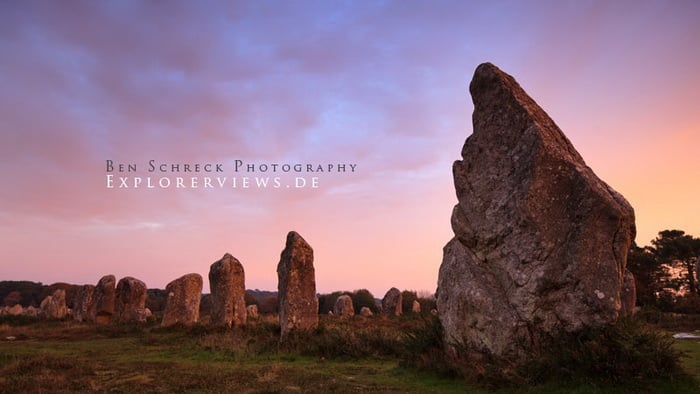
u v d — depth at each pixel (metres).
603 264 9.34
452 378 10.38
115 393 9.28
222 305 24.00
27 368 11.55
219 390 9.43
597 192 9.48
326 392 9.20
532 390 8.66
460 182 11.32
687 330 22.17
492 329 10.23
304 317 18.44
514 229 9.99
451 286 11.55
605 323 9.15
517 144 10.35
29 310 47.31
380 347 14.93
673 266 49.69
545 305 9.56
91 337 22.05
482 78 11.19
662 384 8.23
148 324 28.30
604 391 8.19
